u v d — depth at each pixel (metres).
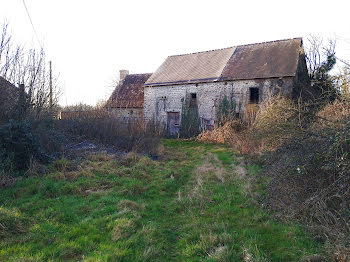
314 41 19.72
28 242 3.57
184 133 18.89
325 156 3.93
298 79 16.39
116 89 24.89
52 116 10.49
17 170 6.46
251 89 16.77
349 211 3.42
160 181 6.86
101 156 8.45
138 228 4.22
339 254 2.92
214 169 8.38
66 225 4.16
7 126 6.67
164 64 22.75
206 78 18.27
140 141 10.92
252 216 4.57
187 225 4.32
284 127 6.21
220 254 3.29
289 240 3.64
